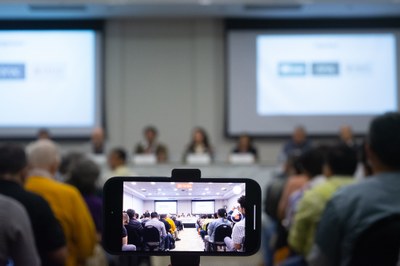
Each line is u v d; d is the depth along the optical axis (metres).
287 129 9.06
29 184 2.70
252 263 5.36
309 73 9.07
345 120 9.02
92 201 3.19
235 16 9.11
